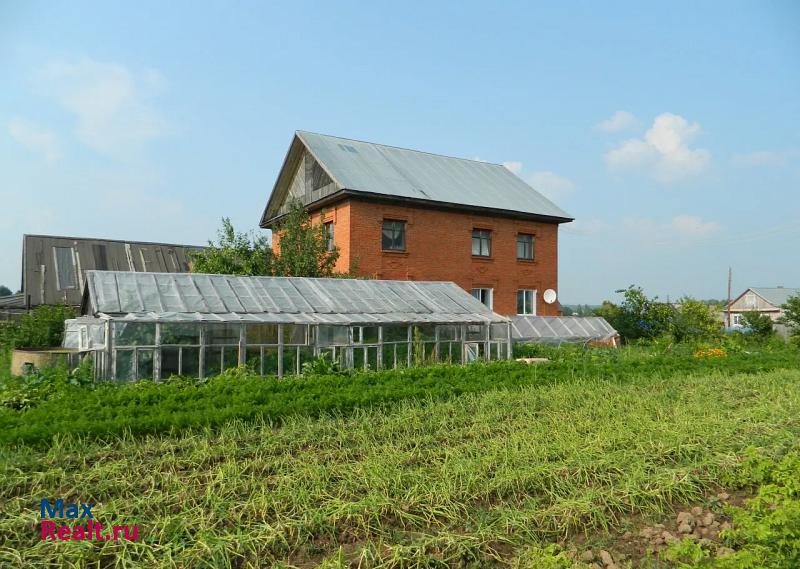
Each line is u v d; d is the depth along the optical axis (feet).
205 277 59.88
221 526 19.16
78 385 39.93
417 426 32.42
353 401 36.68
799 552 15.39
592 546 18.58
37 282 109.19
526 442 28.55
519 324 93.45
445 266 91.35
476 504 21.71
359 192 82.07
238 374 46.24
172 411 33.96
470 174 108.78
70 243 119.03
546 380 48.93
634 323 106.83
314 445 28.91
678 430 30.25
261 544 17.87
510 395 41.45
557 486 22.95
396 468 24.02
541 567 16.34
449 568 17.24
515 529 19.53
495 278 96.84
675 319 103.30
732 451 26.99
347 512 19.88
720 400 41.73
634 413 35.19
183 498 21.09
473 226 94.68
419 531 19.47
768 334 112.98
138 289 53.26
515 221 99.66
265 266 82.84
